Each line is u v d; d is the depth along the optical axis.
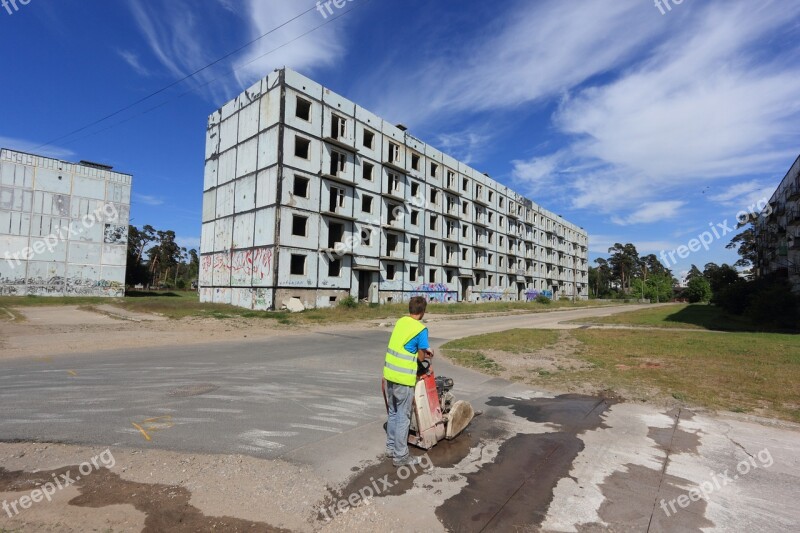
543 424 5.30
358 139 30.14
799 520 3.14
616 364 9.20
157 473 3.66
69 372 7.71
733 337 13.94
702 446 4.60
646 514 3.18
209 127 30.67
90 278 36.69
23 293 33.44
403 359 4.02
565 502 3.33
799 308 19.97
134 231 55.31
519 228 55.84
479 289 46.16
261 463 3.93
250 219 26.14
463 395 6.78
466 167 43.72
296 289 25.22
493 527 2.95
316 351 11.15
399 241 33.84
